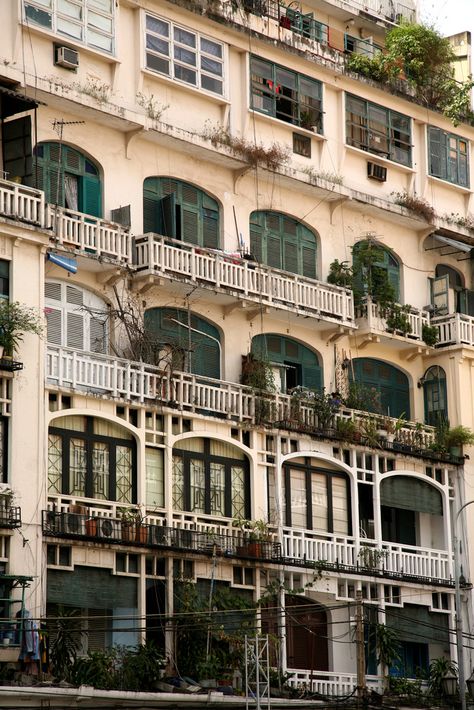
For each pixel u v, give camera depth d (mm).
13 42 46406
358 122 56312
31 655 41719
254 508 49062
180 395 47750
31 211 44688
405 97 57750
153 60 50062
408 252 57906
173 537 46281
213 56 51938
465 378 56406
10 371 43281
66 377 45125
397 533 54469
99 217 48344
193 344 50250
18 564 42500
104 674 42656
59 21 47656
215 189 51750
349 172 55781
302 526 50406
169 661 45438
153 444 46875
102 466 45688
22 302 43938
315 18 57844
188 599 45906
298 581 49531
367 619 51406
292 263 53906
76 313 47156
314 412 51500
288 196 54031
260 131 52969
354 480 52031
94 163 48625
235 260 50312
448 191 59469
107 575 44781
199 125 51250
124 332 47938
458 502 55281
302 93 54500
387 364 56406
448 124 59562
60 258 45469
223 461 48875
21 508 42906
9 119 45875
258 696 43469
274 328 52562
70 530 43969
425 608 53344
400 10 60906
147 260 47875
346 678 50031
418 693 51156
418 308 57688
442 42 58688
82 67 48219
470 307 59000
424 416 56750
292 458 50625
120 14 49656
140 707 43000
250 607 47219
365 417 53094
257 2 53844
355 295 54781
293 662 49906
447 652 53906
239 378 51062
